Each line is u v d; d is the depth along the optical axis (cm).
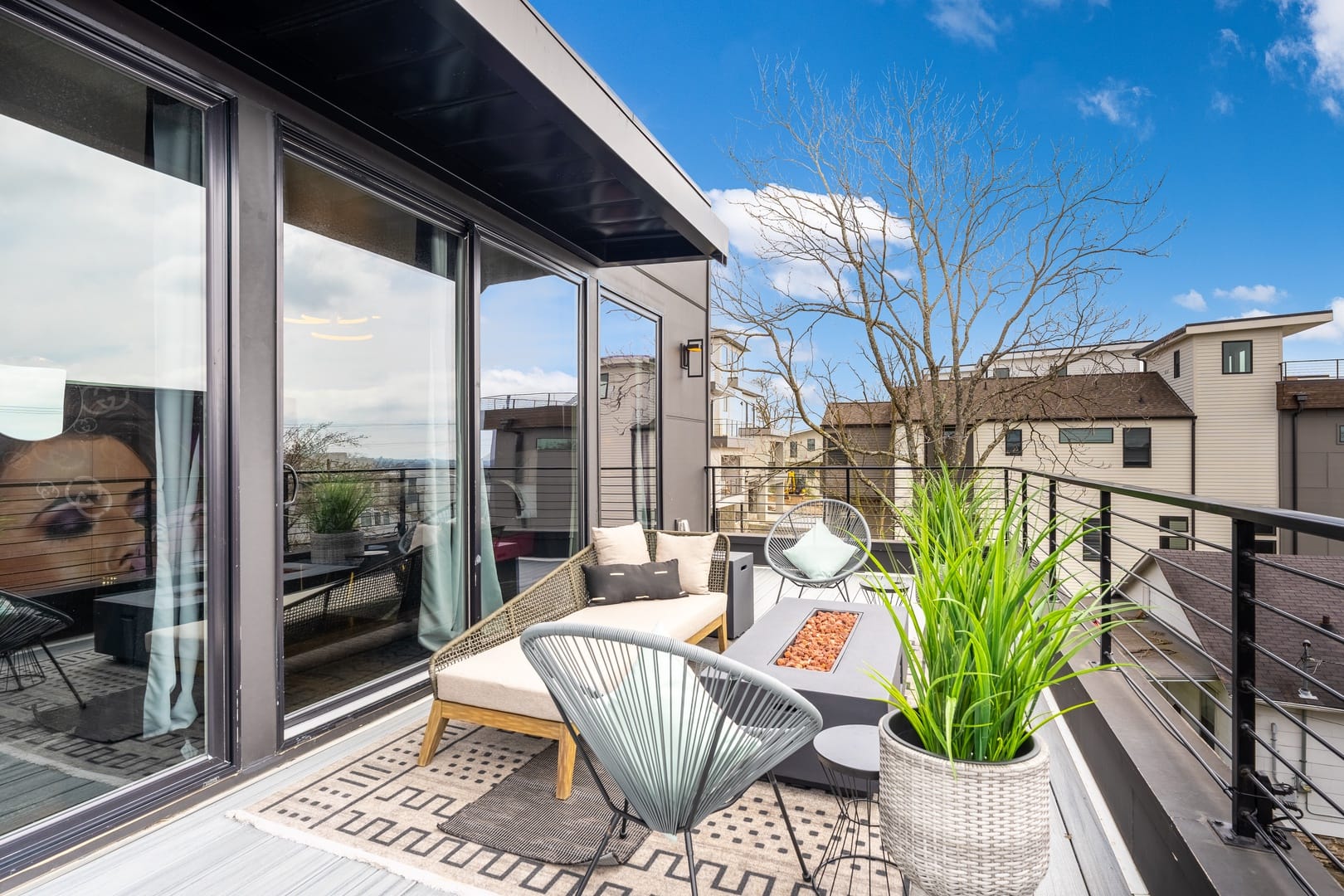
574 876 188
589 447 484
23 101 186
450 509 350
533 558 421
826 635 305
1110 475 1727
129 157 210
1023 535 274
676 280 671
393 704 305
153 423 216
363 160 295
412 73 272
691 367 710
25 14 185
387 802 225
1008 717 144
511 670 252
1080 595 145
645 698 153
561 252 450
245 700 239
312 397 275
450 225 351
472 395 360
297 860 193
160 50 217
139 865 189
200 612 230
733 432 1180
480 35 232
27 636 187
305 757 257
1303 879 134
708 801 159
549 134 324
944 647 151
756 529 928
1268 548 1659
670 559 398
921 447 1159
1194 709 797
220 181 236
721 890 183
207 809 218
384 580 310
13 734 184
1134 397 1817
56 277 193
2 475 182
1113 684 258
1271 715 736
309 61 262
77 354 197
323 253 281
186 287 225
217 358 233
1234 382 1705
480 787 237
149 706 215
